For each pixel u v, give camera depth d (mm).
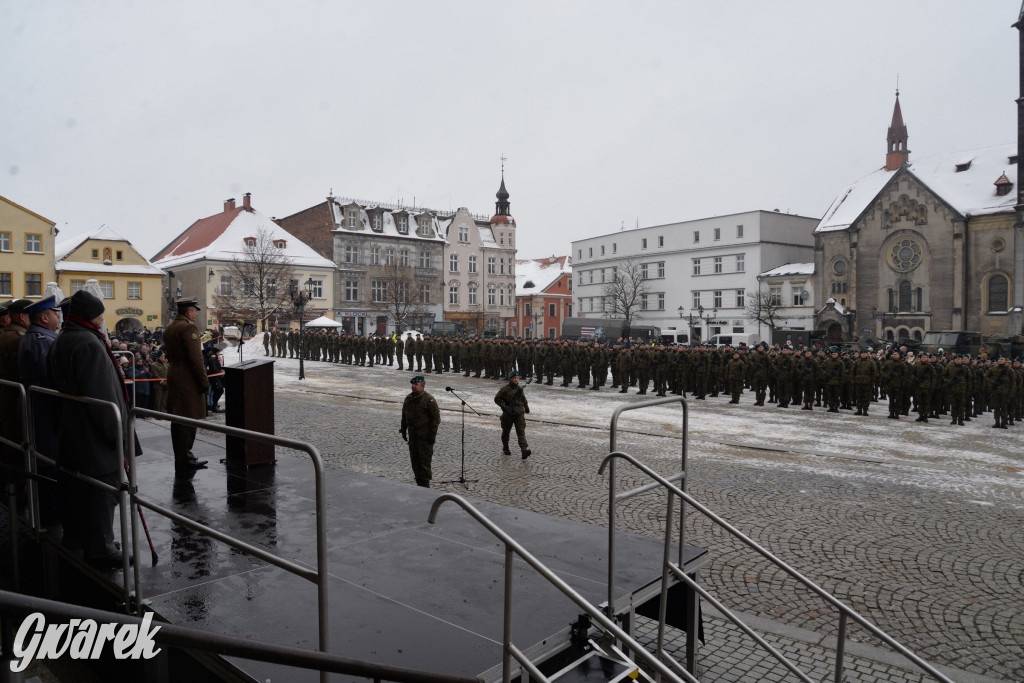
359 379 28672
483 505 6160
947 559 7414
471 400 21328
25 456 5105
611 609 4031
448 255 73000
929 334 42438
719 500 9719
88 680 4176
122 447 3773
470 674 3184
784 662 3975
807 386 20266
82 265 51125
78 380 4121
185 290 59062
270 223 62344
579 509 9172
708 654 5328
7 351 5812
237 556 4570
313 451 2904
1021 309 47969
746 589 6609
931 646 5480
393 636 3547
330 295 62938
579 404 20672
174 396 6789
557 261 95250
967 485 10742
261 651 2197
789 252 66500
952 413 18031
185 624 3586
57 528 5051
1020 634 5688
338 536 5066
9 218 47125
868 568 7145
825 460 12594
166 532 5031
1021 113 48094
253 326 53688
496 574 4453
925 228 53750
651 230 73875
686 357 23219
